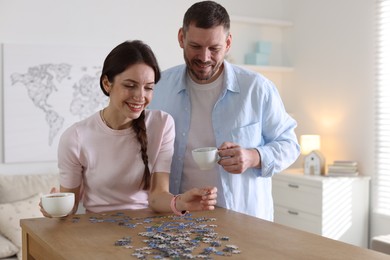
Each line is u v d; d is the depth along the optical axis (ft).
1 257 10.73
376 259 4.00
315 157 14.60
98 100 13.99
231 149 6.12
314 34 16.05
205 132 6.97
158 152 6.12
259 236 4.71
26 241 5.27
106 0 14.05
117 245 4.43
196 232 4.85
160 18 14.79
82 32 13.78
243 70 7.20
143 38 14.58
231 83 6.95
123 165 5.91
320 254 4.13
